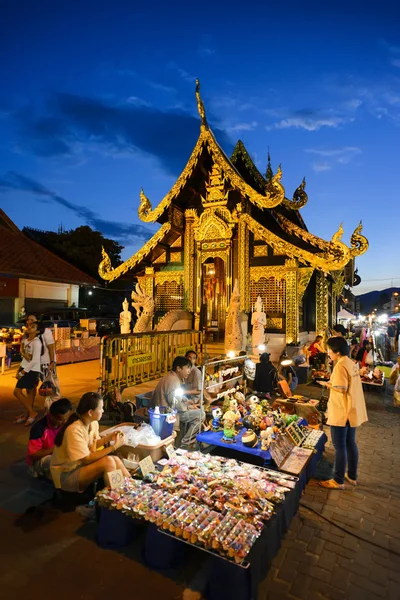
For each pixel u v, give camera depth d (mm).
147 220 14258
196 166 13242
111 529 3219
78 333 15219
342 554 3234
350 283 21719
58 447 3762
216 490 3514
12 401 8180
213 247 14086
